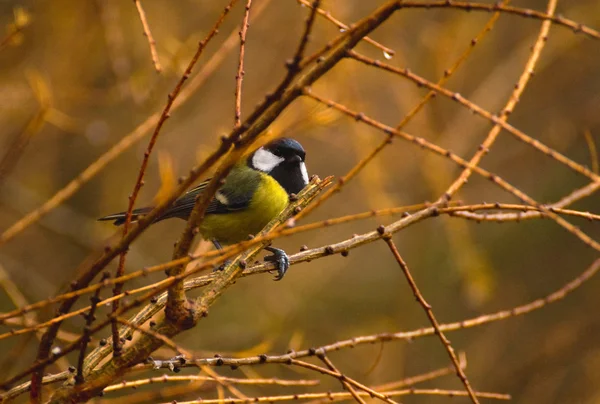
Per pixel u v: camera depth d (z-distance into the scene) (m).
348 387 4.76
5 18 11.42
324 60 3.92
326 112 7.11
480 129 13.75
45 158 12.87
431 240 15.63
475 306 13.00
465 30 12.82
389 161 14.05
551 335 14.46
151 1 12.17
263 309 13.76
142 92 10.33
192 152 13.41
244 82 13.49
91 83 12.01
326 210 15.30
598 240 15.32
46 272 12.83
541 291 15.20
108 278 4.13
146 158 4.30
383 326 13.73
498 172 15.48
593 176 4.14
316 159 15.10
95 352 4.92
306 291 14.52
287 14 13.38
